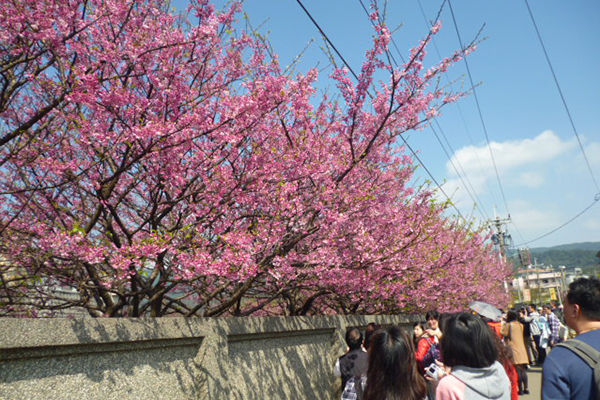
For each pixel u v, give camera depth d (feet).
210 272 15.20
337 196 20.92
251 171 18.24
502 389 9.10
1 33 14.15
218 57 19.93
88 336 11.47
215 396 15.46
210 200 17.22
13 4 13.85
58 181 18.47
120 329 12.41
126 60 16.74
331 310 39.50
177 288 25.31
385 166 26.78
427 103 21.52
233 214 20.30
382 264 23.79
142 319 13.23
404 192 29.19
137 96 15.38
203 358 15.46
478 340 9.17
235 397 16.81
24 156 17.21
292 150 19.57
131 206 21.48
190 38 16.05
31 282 19.49
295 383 21.72
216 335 16.30
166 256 18.83
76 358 11.59
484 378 9.04
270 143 21.33
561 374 7.86
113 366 12.59
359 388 12.97
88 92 14.11
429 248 28.86
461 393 8.93
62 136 17.53
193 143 16.25
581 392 7.63
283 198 17.97
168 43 16.49
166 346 14.39
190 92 17.43
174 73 15.88
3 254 17.42
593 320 8.47
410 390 10.06
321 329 24.98
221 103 16.88
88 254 13.96
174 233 16.25
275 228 18.07
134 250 14.30
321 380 24.16
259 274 19.08
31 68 17.07
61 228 15.94
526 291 151.64
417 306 36.63
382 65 19.92
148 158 16.08
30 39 14.93
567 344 8.13
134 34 16.42
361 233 21.66
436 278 31.81
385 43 19.39
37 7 13.88
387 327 10.76
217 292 20.18
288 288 21.74
